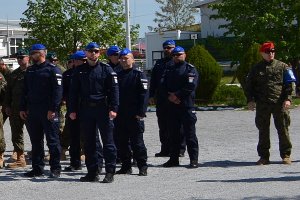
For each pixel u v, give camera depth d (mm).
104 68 8750
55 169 9297
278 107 9922
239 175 9031
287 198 7188
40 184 8695
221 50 30328
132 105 9203
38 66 9211
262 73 9945
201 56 24734
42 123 9242
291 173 9078
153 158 11328
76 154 9961
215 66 24750
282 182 8297
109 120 8719
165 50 11211
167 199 7344
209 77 24484
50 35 28500
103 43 29188
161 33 52281
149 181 8734
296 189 7750
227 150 12203
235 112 22312
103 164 10320
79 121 9328
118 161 10602
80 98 8852
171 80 9984
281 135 10016
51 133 9227
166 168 9992
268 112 9961
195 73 9969
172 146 10141
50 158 9297
